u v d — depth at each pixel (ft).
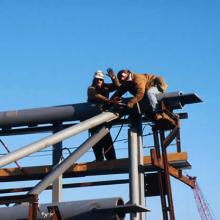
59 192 41.86
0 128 45.21
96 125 40.32
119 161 43.04
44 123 43.96
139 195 40.11
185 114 42.98
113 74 41.52
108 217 33.09
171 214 39.11
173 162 42.04
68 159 39.40
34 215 30.37
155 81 40.57
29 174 44.21
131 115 41.45
